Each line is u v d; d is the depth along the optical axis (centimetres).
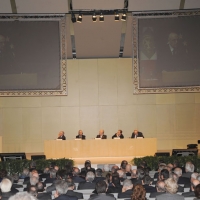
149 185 811
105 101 2075
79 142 1605
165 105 2069
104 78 2070
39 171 1183
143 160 1373
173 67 1786
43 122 2062
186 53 1784
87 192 824
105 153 1603
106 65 2069
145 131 2062
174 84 1786
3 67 1794
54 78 1795
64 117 2066
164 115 2064
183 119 2059
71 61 2070
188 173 986
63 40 1788
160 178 857
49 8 1744
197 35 1786
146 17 1781
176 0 1714
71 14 1733
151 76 1786
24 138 2050
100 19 1689
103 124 2066
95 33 1859
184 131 2052
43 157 1481
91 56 2042
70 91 2070
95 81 2070
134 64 1791
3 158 1464
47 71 1795
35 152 2045
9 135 2050
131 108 2073
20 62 1795
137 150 1602
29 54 1795
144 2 1711
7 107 2058
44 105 2067
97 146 1605
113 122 2066
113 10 1714
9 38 1792
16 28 1791
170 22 1784
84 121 2069
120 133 1678
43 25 1789
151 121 2066
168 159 1374
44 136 2056
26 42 1792
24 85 1792
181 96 2075
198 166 1364
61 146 1602
